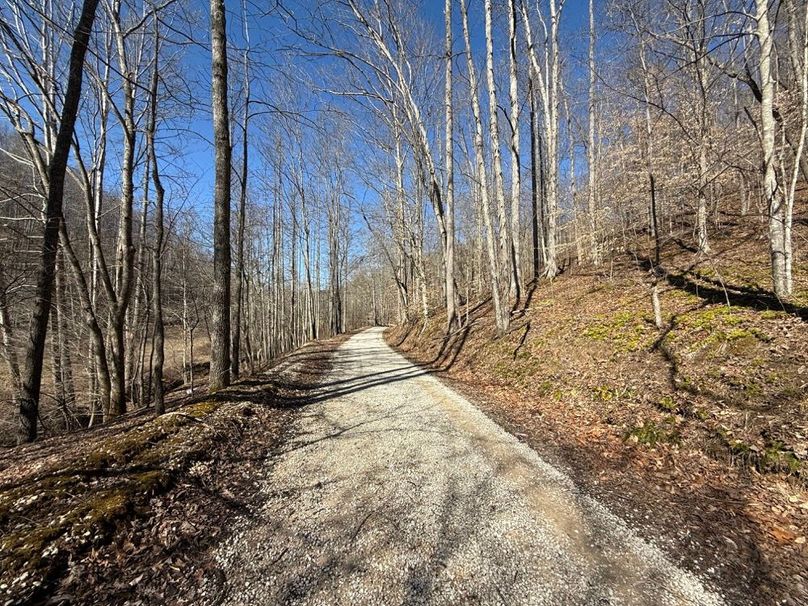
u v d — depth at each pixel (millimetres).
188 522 3270
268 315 24781
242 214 12312
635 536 3104
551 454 4895
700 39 6777
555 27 15719
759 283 7762
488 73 11289
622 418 5590
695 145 8164
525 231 26938
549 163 16531
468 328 14602
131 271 9773
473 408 7129
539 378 8312
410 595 2443
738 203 16453
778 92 7820
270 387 8039
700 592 2490
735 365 5344
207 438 4840
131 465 3953
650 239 16359
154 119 9062
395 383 9711
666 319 7613
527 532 3154
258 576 2637
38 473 3811
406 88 15039
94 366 12125
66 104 6211
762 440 4070
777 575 2643
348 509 3539
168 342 26797
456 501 3672
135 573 2639
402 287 28906
